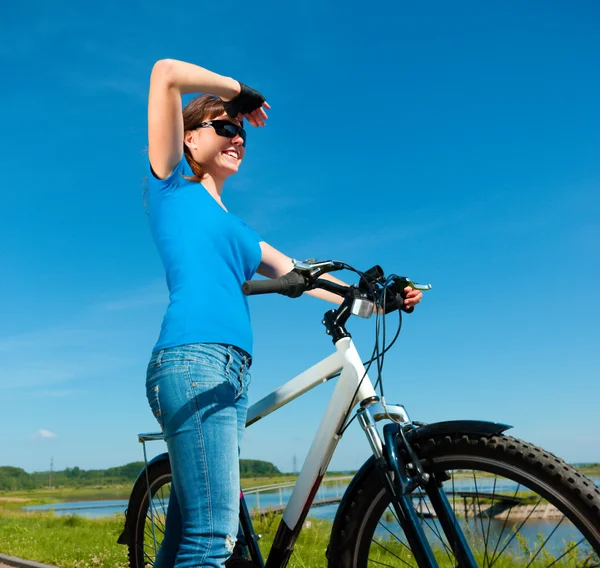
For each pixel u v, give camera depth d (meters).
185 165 2.27
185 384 1.87
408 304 2.12
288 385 2.34
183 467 1.89
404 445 1.91
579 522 1.61
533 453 1.71
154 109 1.95
